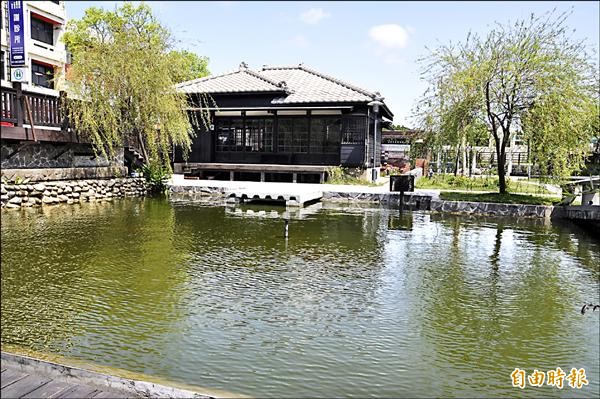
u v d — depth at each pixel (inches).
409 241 333.7
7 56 607.5
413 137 536.4
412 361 150.7
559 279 243.3
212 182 645.9
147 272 238.4
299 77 786.2
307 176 706.8
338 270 252.7
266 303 198.2
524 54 450.0
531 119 456.1
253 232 350.3
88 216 392.5
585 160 508.7
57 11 770.8
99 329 168.1
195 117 746.8
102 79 486.9
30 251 273.3
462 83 457.4
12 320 175.0
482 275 248.8
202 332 167.2
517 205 454.9
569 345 165.2
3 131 363.9
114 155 539.5
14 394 105.2
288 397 128.0
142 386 106.6
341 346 159.3
